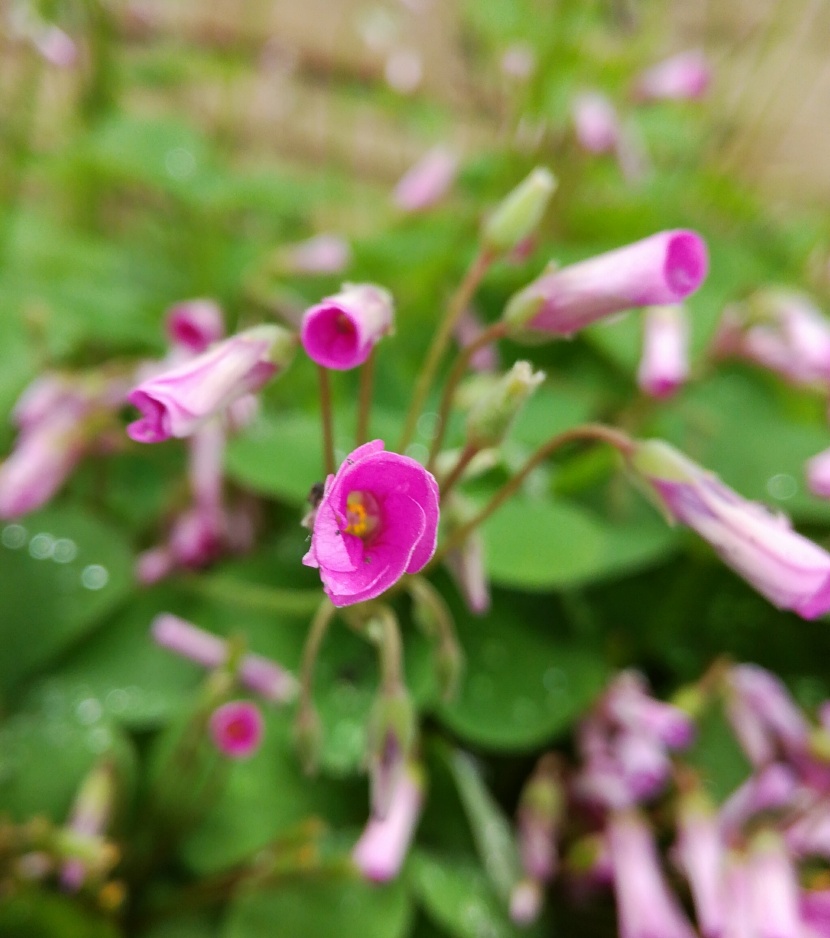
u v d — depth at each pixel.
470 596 0.12
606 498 0.17
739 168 0.25
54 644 0.15
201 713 0.12
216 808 0.14
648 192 0.23
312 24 0.29
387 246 0.20
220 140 0.24
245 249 0.22
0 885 0.13
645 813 0.15
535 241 0.19
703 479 0.11
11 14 0.20
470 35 0.27
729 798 0.15
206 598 0.15
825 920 0.13
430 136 0.26
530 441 0.17
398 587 0.11
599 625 0.17
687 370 0.16
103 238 0.24
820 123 0.32
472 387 0.15
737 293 0.19
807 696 0.16
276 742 0.14
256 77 0.27
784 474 0.17
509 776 0.16
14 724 0.14
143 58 0.23
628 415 0.17
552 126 0.20
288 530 0.17
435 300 0.20
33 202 0.25
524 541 0.14
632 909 0.14
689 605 0.17
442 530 0.12
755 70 0.24
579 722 0.15
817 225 0.26
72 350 0.18
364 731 0.14
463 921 0.13
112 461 0.18
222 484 0.16
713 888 0.13
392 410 0.18
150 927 0.13
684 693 0.15
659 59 0.27
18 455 0.15
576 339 0.19
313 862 0.13
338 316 0.10
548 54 0.20
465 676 0.15
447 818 0.14
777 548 0.10
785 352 0.18
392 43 0.29
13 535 0.15
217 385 0.10
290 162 0.30
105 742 0.14
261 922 0.13
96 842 0.12
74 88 0.23
